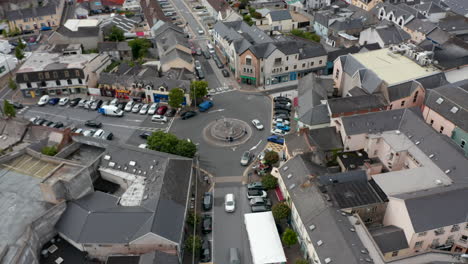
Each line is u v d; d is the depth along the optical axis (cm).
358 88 10962
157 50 15750
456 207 6838
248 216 7800
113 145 9100
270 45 12988
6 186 8044
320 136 9412
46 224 7169
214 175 9369
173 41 14325
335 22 16300
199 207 8462
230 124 11194
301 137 9231
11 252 6538
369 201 7325
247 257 7331
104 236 6956
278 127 10888
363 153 9319
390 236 6838
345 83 12038
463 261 6438
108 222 7094
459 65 11738
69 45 15762
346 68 11875
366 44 14088
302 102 10844
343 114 9744
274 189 8825
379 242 6738
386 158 8988
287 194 8012
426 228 6631
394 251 6706
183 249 7425
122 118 11762
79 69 12681
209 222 7962
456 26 15762
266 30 17362
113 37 16588
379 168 8688
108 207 7462
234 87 13312
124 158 8744
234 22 16062
